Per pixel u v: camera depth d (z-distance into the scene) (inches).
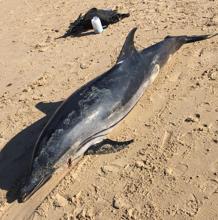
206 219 50.3
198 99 67.1
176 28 87.2
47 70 85.3
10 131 70.6
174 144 60.5
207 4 93.7
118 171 58.7
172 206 52.6
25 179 57.7
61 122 59.8
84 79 79.0
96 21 93.7
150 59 71.2
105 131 61.9
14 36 104.8
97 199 55.8
